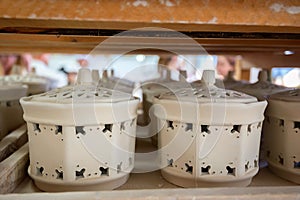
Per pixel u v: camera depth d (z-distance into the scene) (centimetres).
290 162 54
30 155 51
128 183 54
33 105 47
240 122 49
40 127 48
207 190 43
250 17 38
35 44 75
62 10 36
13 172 50
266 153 60
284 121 54
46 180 48
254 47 75
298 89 60
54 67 232
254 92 68
